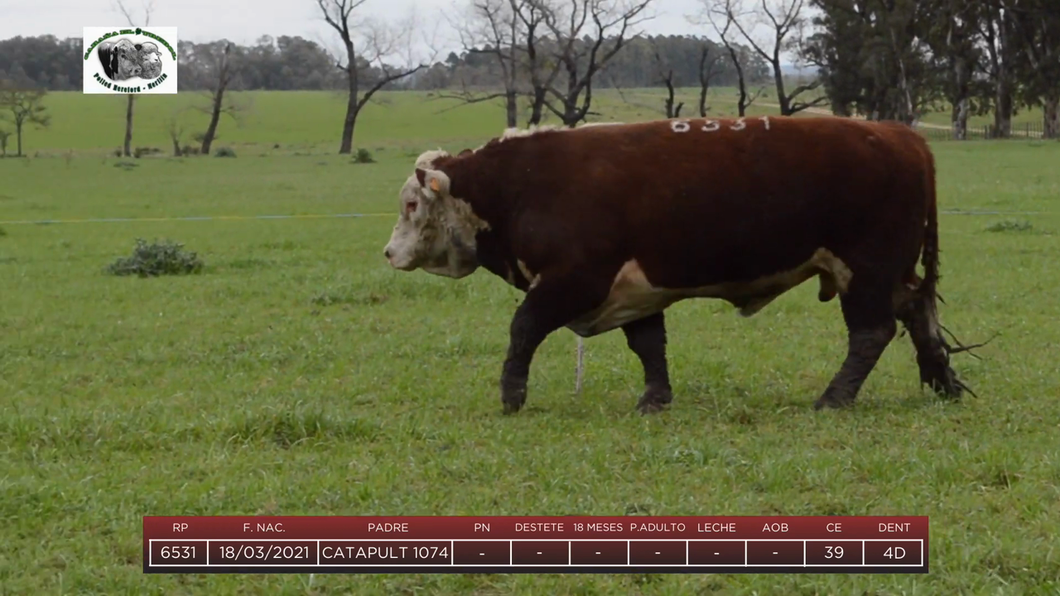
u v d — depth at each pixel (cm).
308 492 696
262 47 12288
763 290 905
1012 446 754
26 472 737
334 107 10300
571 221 872
